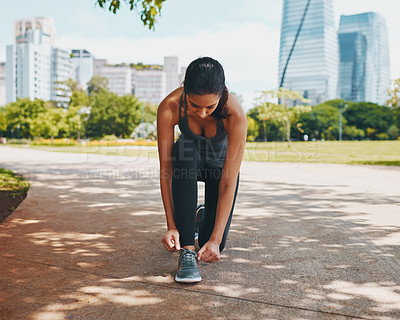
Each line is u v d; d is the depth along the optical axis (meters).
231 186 2.02
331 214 3.73
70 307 1.62
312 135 48.66
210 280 1.95
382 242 2.67
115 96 56.47
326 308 1.61
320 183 6.57
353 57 104.69
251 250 2.48
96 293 1.77
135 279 1.96
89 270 2.09
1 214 3.71
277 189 5.73
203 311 1.58
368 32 104.19
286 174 8.33
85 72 155.88
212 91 1.60
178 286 1.86
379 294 1.76
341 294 1.76
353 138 49.34
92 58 158.25
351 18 105.00
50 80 140.12
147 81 145.75
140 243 2.65
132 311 1.58
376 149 22.16
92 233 2.93
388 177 7.72
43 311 1.58
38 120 44.19
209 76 1.58
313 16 97.44
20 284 1.89
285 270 2.09
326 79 96.75
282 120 28.11
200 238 2.28
